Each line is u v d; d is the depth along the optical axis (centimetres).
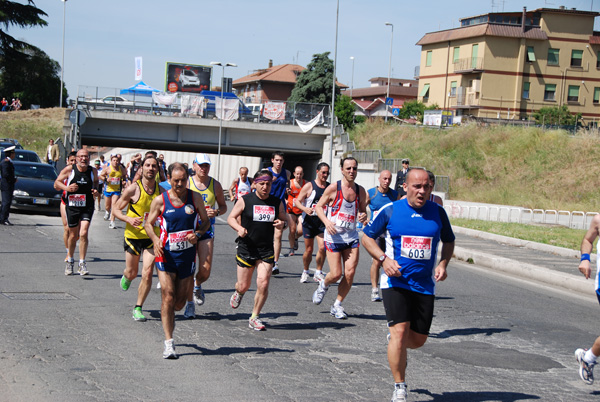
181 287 675
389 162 3559
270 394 554
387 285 548
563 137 3762
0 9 5681
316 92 7125
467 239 1997
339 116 5884
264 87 9256
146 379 579
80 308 866
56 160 3541
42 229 1741
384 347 745
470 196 3466
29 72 7575
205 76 7100
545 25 6238
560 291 1253
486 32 6088
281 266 1370
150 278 810
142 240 858
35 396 520
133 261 866
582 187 3247
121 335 736
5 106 6781
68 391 536
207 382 579
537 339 834
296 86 7300
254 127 4453
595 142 3631
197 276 897
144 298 817
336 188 884
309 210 1105
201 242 892
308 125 4531
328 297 1048
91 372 593
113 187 2002
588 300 1169
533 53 6203
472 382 627
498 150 3862
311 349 720
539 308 1055
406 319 538
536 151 3719
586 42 6281
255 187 797
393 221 551
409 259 544
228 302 964
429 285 550
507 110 6197
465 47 6353
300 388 575
